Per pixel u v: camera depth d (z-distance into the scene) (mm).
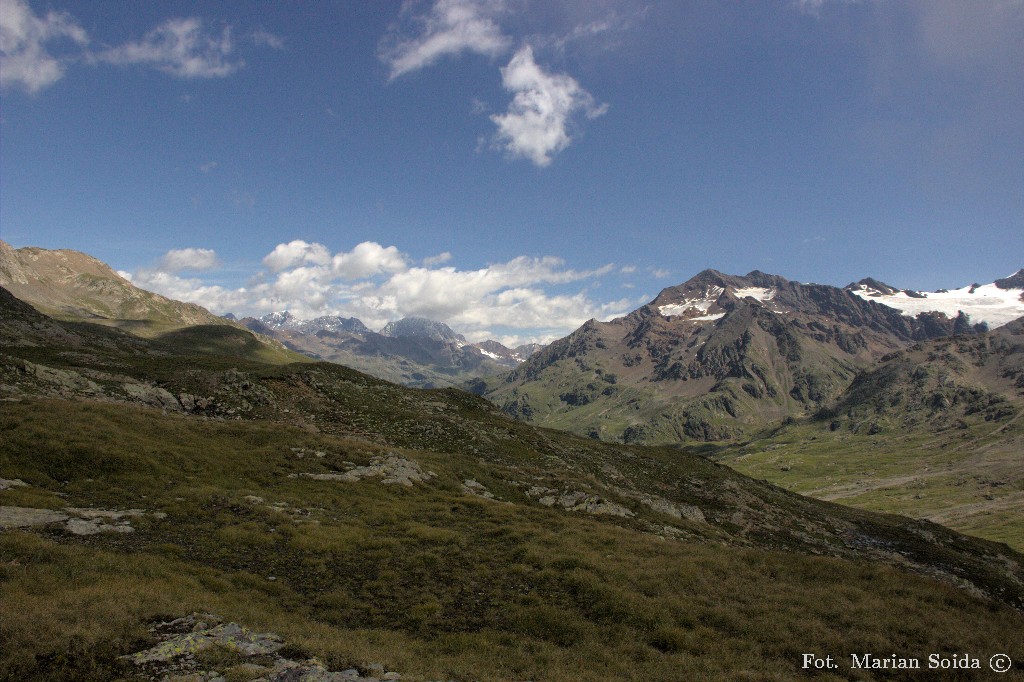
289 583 22703
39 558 18719
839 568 29281
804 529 70188
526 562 28000
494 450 70188
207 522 27797
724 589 25391
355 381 87250
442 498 42625
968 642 20984
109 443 34281
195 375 69125
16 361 51219
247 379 68812
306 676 14148
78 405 40062
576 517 46062
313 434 50875
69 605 15555
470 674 16250
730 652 19344
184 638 15117
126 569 19578
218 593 19766
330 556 26031
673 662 18344
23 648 12859
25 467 29156
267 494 34531
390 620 20609
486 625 20875
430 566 26453
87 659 13125
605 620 21672
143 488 30891
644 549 32062
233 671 13664
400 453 52406
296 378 75938
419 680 14906
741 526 65500
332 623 19688
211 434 44125
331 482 40656
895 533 81438
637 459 90812
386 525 32938
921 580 28297
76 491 28469
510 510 40375
